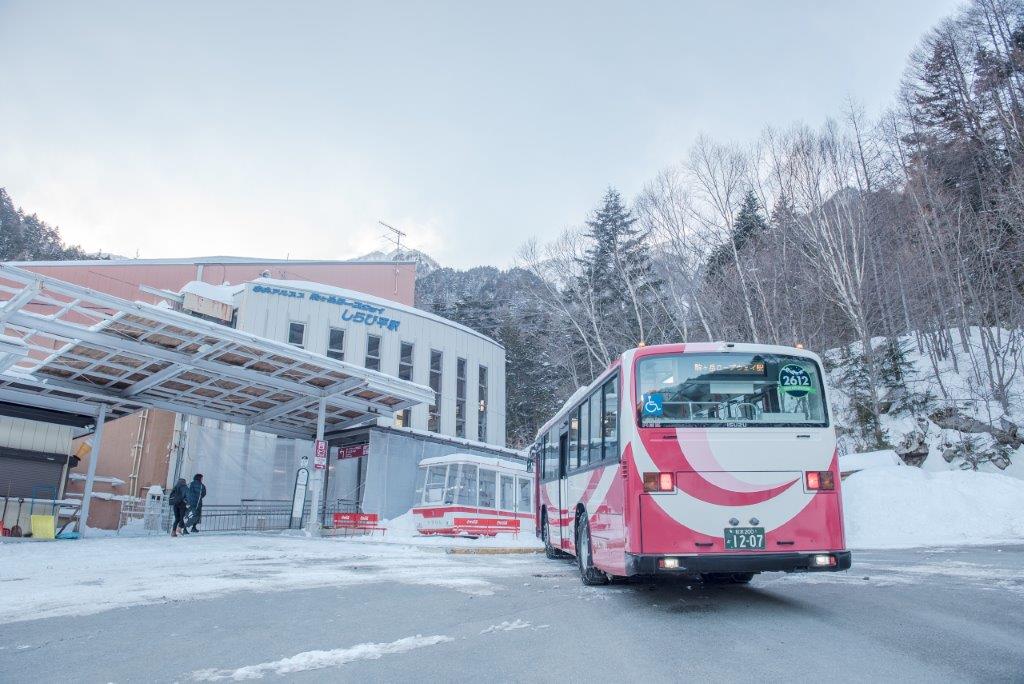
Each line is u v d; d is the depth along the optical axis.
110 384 20.30
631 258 41.69
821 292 33.22
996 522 18.36
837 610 7.06
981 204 36.97
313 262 36.47
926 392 31.75
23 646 5.53
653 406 7.30
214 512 24.56
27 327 15.12
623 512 7.26
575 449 10.85
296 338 29.31
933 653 5.05
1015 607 7.04
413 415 32.16
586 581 9.39
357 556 14.07
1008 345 32.06
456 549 16.06
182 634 6.01
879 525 19.19
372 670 4.77
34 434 20.23
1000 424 28.16
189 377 19.91
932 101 40.62
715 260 35.97
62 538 18.86
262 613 7.05
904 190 37.47
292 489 26.88
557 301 40.88
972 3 39.12
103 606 7.44
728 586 9.19
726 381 7.44
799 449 7.17
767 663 4.84
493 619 6.72
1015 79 36.09
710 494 6.98
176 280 33.00
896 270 36.50
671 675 4.57
